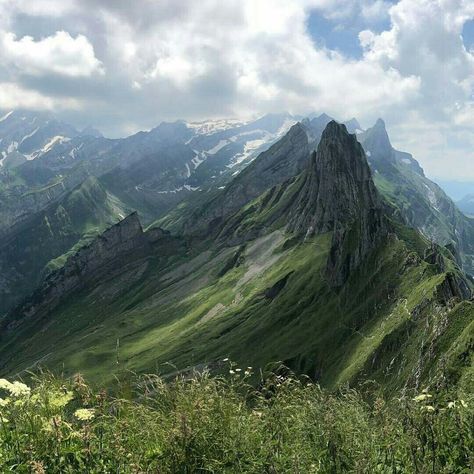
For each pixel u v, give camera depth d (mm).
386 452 10805
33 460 8805
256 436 10664
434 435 10906
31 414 9492
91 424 9625
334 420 11133
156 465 9758
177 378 11266
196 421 10352
